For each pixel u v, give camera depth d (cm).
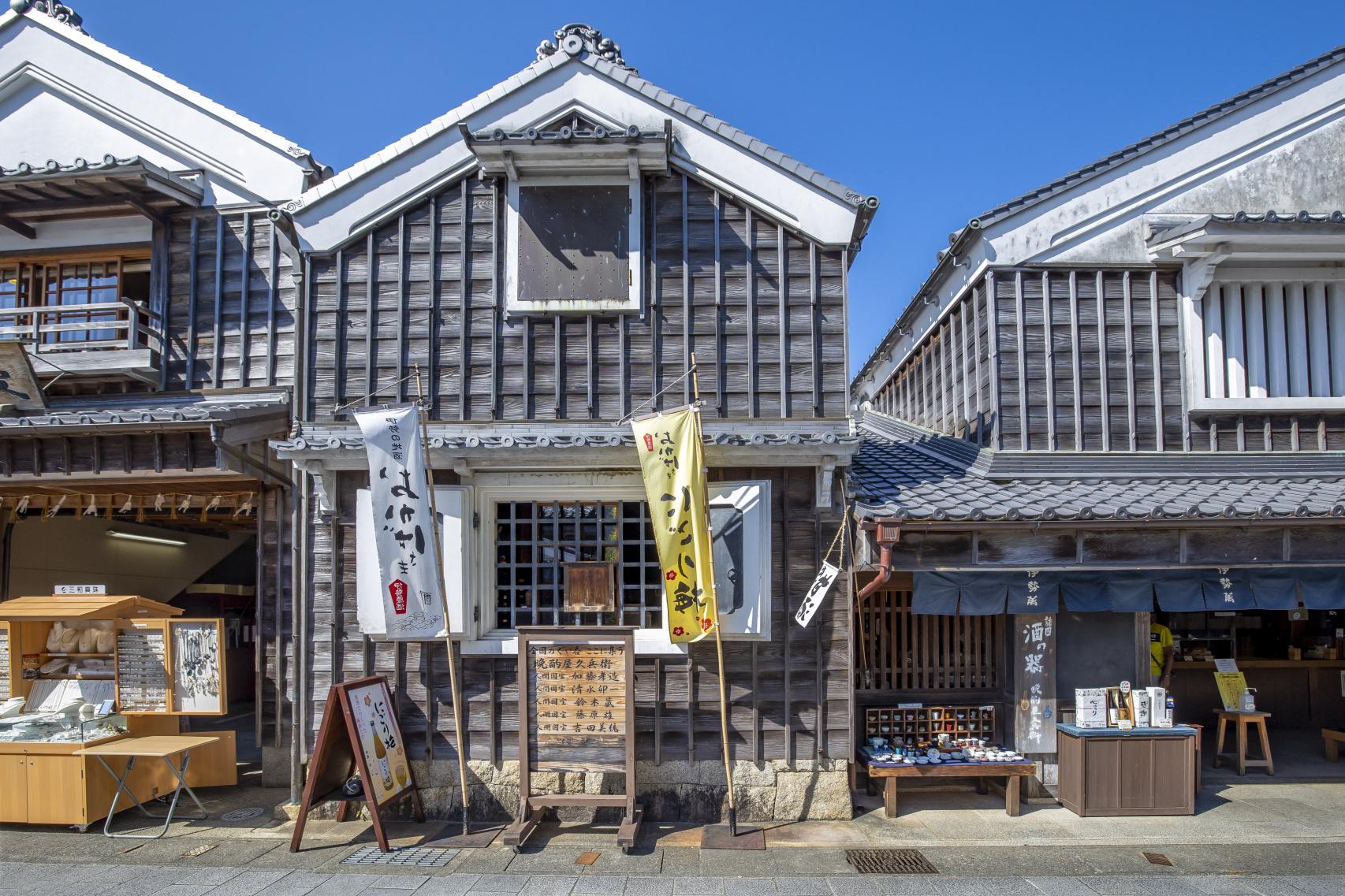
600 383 809
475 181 834
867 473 900
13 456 882
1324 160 950
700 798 768
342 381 817
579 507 805
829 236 804
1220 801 823
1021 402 917
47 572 1166
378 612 764
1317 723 1115
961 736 856
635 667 777
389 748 736
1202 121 941
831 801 769
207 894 604
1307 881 626
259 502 942
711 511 763
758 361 808
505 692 780
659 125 818
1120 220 940
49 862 668
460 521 761
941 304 1141
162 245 1004
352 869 652
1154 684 912
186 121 1018
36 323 1005
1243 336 930
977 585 775
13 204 980
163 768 831
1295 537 757
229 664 1384
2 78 1045
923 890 611
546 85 827
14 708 807
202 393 969
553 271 812
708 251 816
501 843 709
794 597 781
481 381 814
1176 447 920
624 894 604
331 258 832
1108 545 755
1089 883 621
